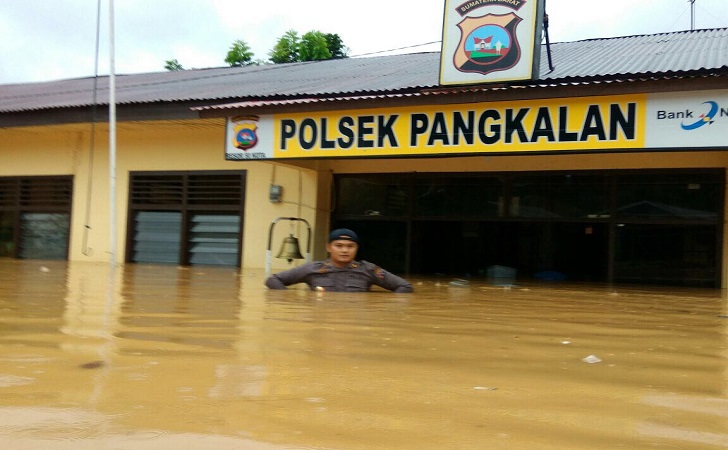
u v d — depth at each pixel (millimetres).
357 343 3076
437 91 9430
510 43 9297
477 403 1945
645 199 10422
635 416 1832
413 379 2268
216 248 13234
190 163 13516
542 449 1525
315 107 10227
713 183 10000
